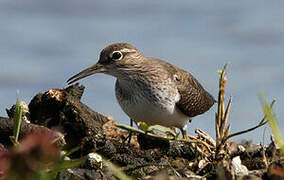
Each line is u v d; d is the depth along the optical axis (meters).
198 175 11.66
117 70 15.14
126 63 15.03
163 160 12.38
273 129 9.62
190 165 12.13
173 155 12.91
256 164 11.80
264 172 11.01
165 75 15.12
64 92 13.53
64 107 13.08
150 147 13.48
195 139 13.48
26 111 13.73
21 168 5.99
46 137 6.10
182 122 15.66
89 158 11.44
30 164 6.00
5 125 11.80
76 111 12.92
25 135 11.75
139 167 11.75
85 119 12.82
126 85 15.05
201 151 12.73
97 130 12.71
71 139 12.88
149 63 15.16
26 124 11.84
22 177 6.03
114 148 12.64
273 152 12.16
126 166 12.05
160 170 11.45
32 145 5.97
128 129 11.45
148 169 11.67
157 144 13.34
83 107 13.45
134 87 14.88
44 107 13.54
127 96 15.05
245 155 12.35
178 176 11.18
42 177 6.83
